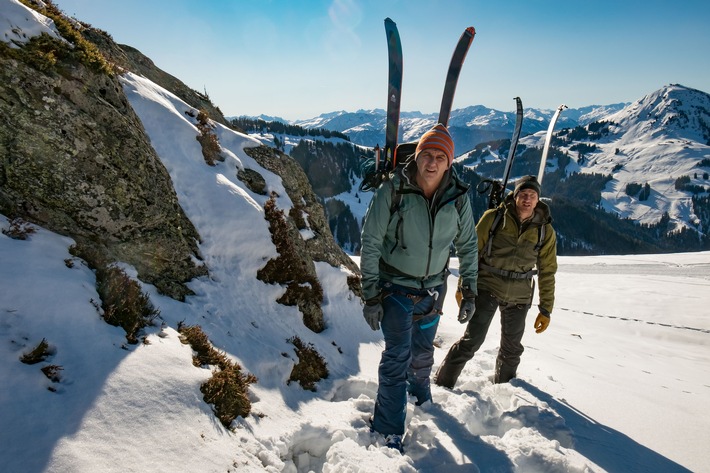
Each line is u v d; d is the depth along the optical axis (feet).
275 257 17.07
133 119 14.94
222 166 19.53
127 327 9.21
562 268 92.79
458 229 10.56
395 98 11.27
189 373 8.77
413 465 8.64
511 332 13.41
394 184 9.61
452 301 43.04
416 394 11.48
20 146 10.66
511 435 10.07
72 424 6.29
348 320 19.71
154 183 13.78
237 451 7.73
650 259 106.42
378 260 9.82
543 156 15.53
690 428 11.11
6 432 5.70
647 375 18.04
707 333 33.35
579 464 8.64
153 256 12.81
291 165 24.81
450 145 9.27
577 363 18.62
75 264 10.01
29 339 7.43
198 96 29.50
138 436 6.71
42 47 11.89
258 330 13.94
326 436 9.43
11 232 9.68
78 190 11.43
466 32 12.51
